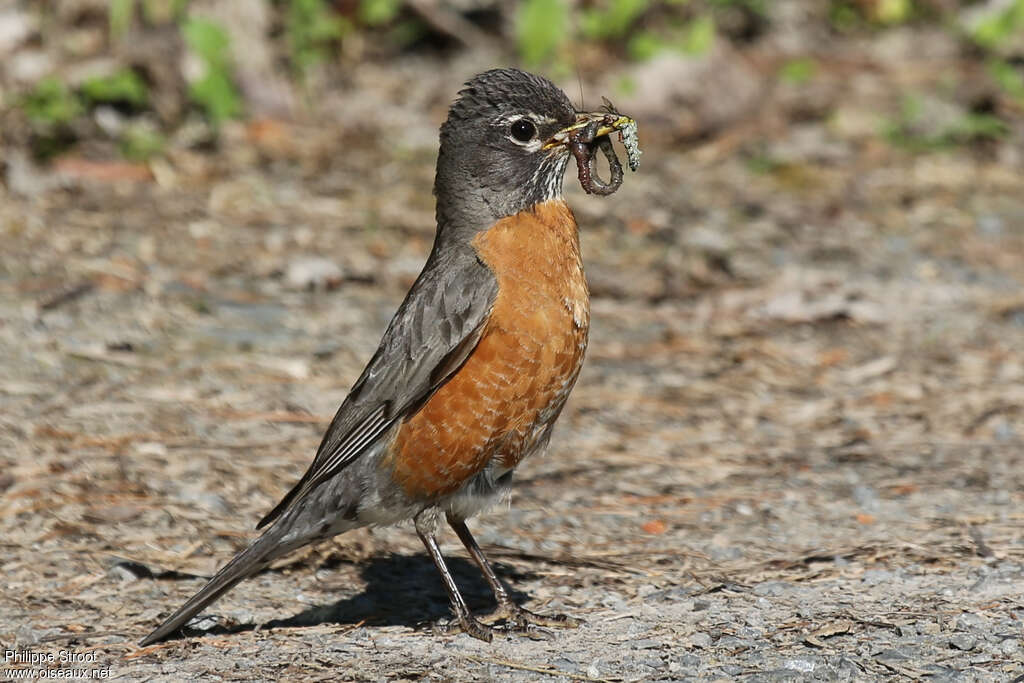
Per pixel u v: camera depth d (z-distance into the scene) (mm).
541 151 8391
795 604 8242
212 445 10438
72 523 9094
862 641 7680
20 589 8281
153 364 11734
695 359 12688
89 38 18250
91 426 10555
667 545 9234
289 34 18859
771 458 10719
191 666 7391
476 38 20484
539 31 19281
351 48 19656
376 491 8078
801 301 13797
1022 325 13508
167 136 17047
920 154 18344
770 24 22312
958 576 8555
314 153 17172
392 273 14094
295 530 7957
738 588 8484
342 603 8398
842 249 15305
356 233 14977
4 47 17812
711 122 18844
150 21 18016
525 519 9672
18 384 11141
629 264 14727
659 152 18156
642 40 19953
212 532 9141
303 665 7449
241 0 18297
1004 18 21406
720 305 13859
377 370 8086
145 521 9219
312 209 15547
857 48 21953
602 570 8852
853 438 11125
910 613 8039
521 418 8070
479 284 8023
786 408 11734
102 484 9672
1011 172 17875
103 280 13305
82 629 7840
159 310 12789
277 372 11773
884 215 16391
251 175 16375
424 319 8031
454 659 7578
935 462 10617
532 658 7613
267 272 13859
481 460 8078
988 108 19328
